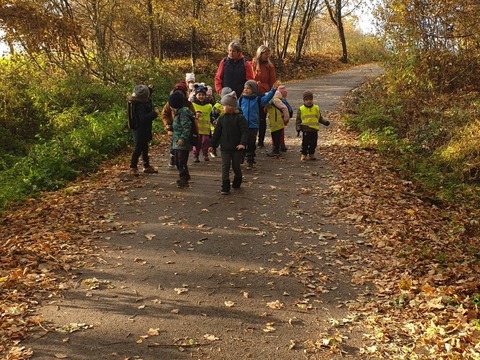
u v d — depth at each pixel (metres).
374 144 8.05
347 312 3.35
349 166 6.86
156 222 4.83
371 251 4.35
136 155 6.34
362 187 6.02
